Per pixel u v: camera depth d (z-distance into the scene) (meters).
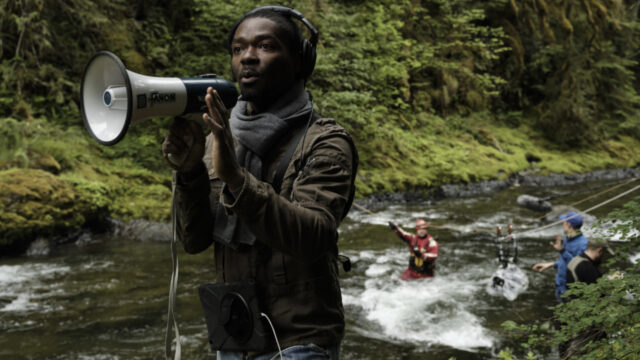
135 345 5.21
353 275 7.89
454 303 6.55
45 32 12.48
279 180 1.32
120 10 14.97
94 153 12.73
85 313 6.08
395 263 8.57
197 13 16.52
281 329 1.31
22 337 5.37
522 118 25.11
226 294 1.34
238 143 1.35
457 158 18.56
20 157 10.24
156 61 15.38
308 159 1.29
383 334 5.59
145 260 8.52
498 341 5.33
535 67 25.27
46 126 11.96
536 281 7.52
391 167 16.64
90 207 9.88
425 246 7.68
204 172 1.33
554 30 25.59
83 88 1.10
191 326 5.73
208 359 4.91
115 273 7.76
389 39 19.00
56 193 9.42
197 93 1.15
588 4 23.30
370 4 18.48
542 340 2.73
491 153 20.06
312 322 1.31
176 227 1.42
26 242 8.88
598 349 2.38
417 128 20.52
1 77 12.59
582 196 15.70
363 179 15.38
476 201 15.29
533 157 21.30
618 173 21.70
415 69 21.38
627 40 26.28
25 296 6.66
